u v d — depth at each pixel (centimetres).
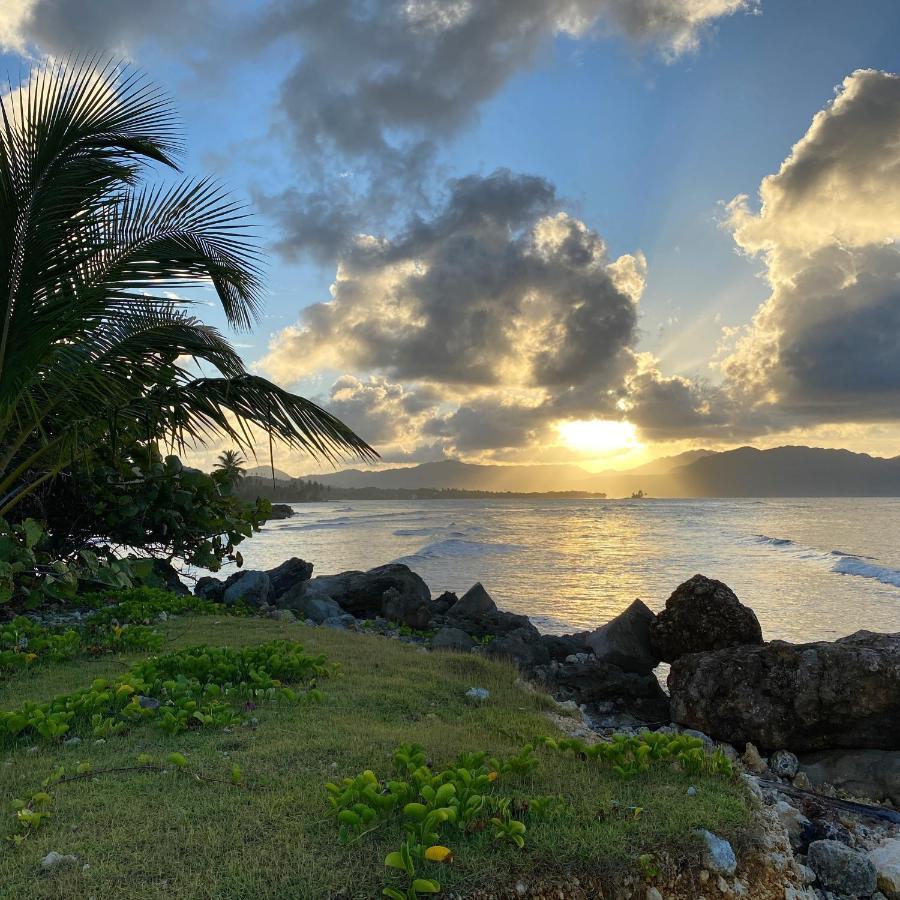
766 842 378
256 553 4066
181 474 1283
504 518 9244
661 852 350
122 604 1030
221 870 311
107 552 1268
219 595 1321
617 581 2569
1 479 975
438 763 441
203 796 385
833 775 636
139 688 579
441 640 1025
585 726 651
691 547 4166
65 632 839
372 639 938
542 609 1962
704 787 425
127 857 321
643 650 996
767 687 698
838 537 5003
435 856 311
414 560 3381
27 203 724
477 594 1341
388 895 301
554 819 365
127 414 993
